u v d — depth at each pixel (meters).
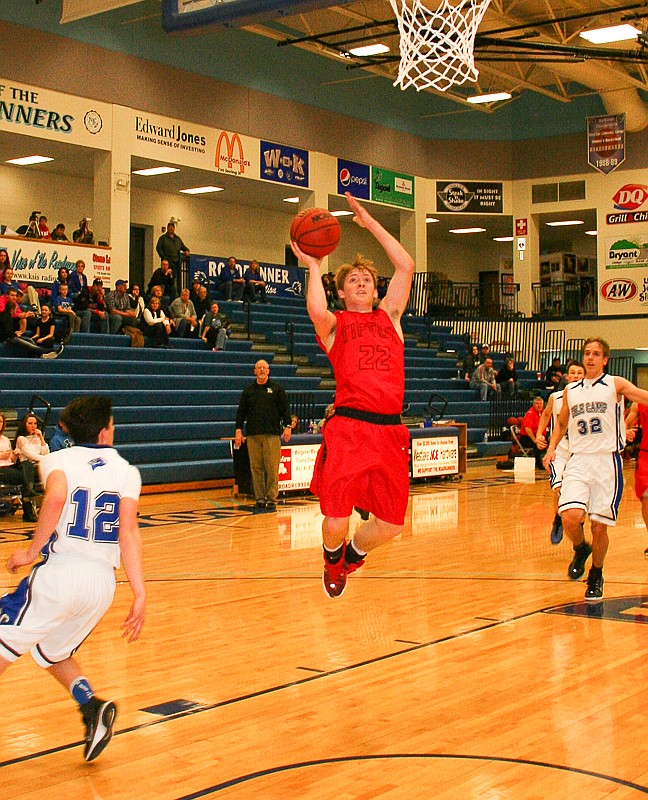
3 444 11.79
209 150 22.67
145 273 25.45
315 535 10.85
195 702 4.71
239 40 23.38
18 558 3.67
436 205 28.42
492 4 20.12
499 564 8.92
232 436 16.72
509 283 28.50
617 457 7.20
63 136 19.78
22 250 18.42
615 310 27.23
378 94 26.97
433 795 3.52
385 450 4.39
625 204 27.14
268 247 28.19
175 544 10.18
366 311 4.57
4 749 4.07
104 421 3.90
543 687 4.93
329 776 3.72
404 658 5.54
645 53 21.94
